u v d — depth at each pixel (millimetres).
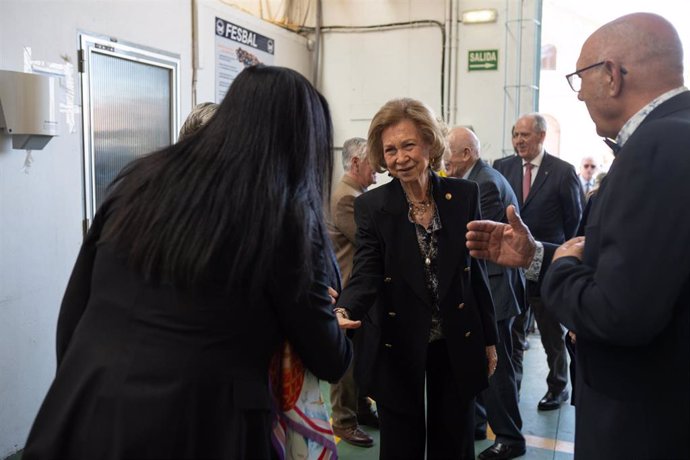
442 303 1783
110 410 1000
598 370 1157
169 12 3998
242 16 4918
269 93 1102
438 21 5715
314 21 6113
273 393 1178
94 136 3363
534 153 3680
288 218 1078
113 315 1056
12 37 2801
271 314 1090
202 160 1070
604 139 1284
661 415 1091
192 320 1013
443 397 1836
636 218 1009
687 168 1010
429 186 1854
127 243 1052
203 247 999
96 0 3314
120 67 3576
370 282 1793
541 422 3320
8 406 2857
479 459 2812
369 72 6000
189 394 996
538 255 1384
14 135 2764
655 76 1147
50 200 3039
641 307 982
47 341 3051
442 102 5754
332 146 1226
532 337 5168
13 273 2842
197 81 4332
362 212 1876
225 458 1002
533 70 5449
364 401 3258
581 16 6918
